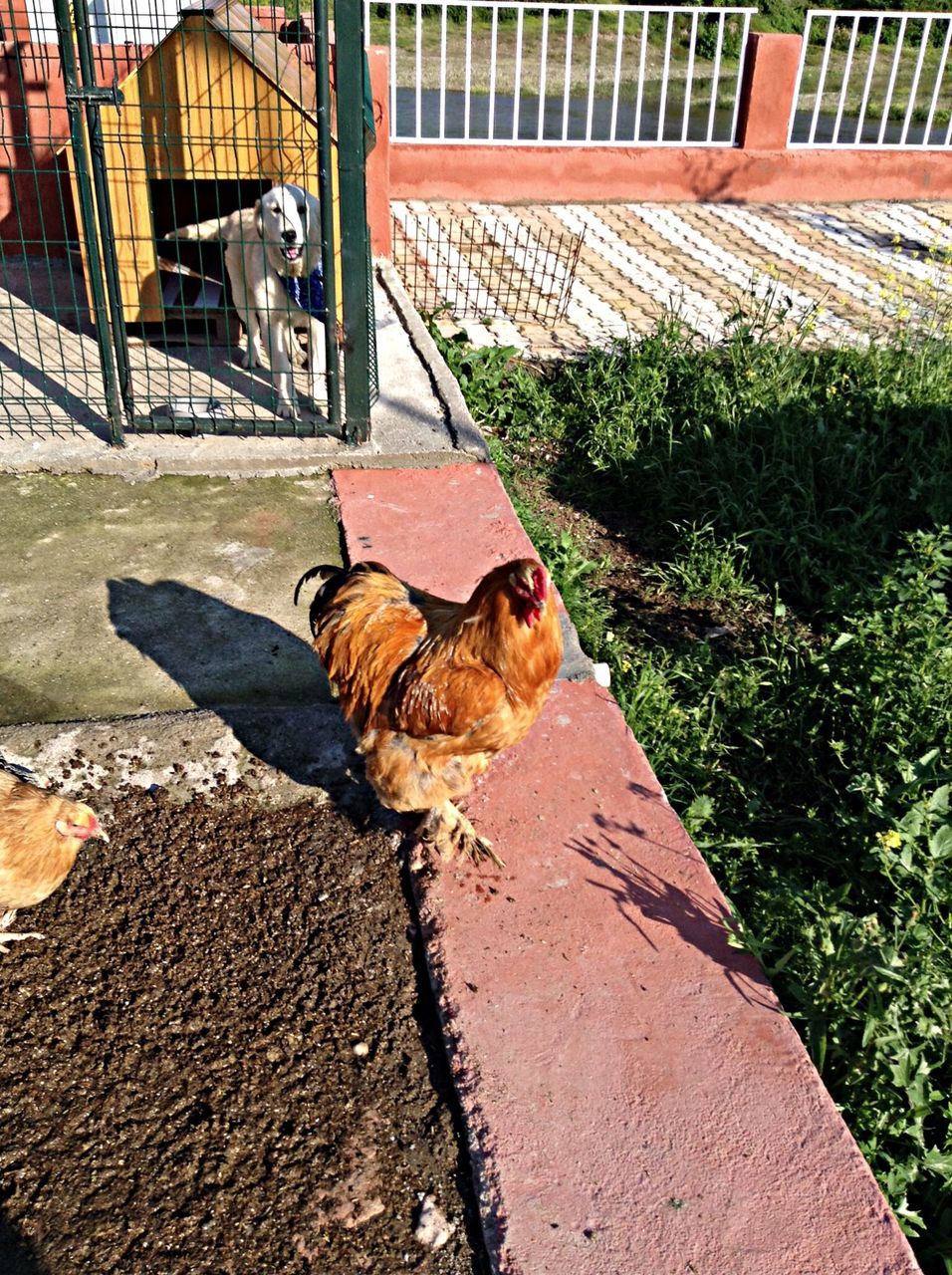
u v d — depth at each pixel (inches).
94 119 120.3
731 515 141.3
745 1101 65.1
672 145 276.4
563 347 187.6
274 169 144.3
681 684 115.2
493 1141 62.3
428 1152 62.9
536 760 91.0
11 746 87.3
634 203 277.3
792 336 177.5
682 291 216.5
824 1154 62.4
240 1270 56.7
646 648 120.6
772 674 114.6
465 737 74.1
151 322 164.6
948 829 82.7
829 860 92.1
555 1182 60.4
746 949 74.9
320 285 135.0
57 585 111.6
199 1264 56.7
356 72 118.5
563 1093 65.1
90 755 87.4
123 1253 56.8
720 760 106.2
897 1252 57.7
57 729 88.9
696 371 170.7
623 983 72.1
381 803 81.2
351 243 127.7
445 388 154.1
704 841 91.8
